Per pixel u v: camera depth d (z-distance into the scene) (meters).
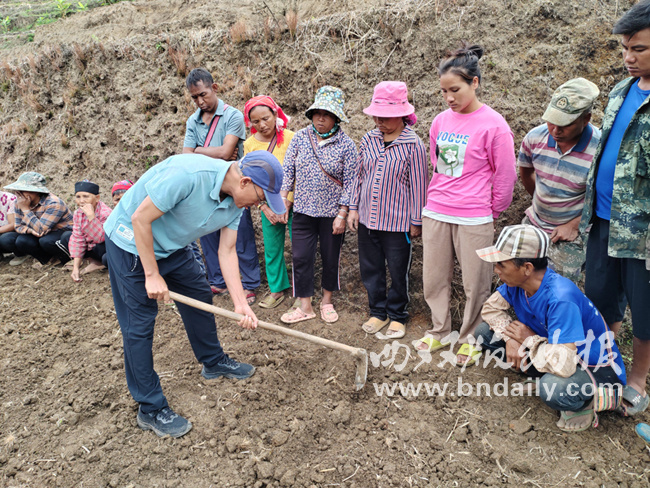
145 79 5.81
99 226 5.00
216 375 3.44
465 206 3.34
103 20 7.41
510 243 2.77
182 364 3.62
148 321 2.88
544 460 2.74
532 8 3.95
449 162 3.34
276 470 2.69
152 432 2.98
